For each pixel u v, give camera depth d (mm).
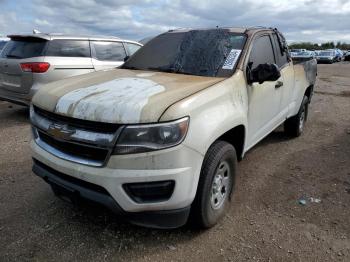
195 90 3020
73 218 3445
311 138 6328
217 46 4027
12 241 3064
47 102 3059
